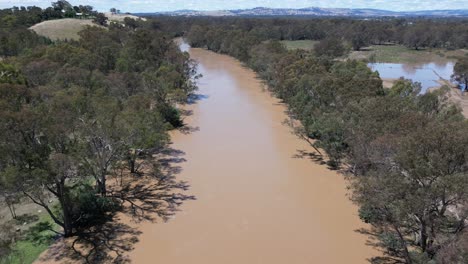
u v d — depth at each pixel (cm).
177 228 3209
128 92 6031
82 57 6975
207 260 2812
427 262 2245
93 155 3391
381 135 3042
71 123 3038
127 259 2806
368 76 6600
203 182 4066
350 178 4041
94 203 3338
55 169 2627
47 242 2977
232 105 7288
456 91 9194
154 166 4441
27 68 6109
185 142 5300
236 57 13075
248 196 3759
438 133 2289
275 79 7969
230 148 5078
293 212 3466
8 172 2394
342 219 3347
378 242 3002
